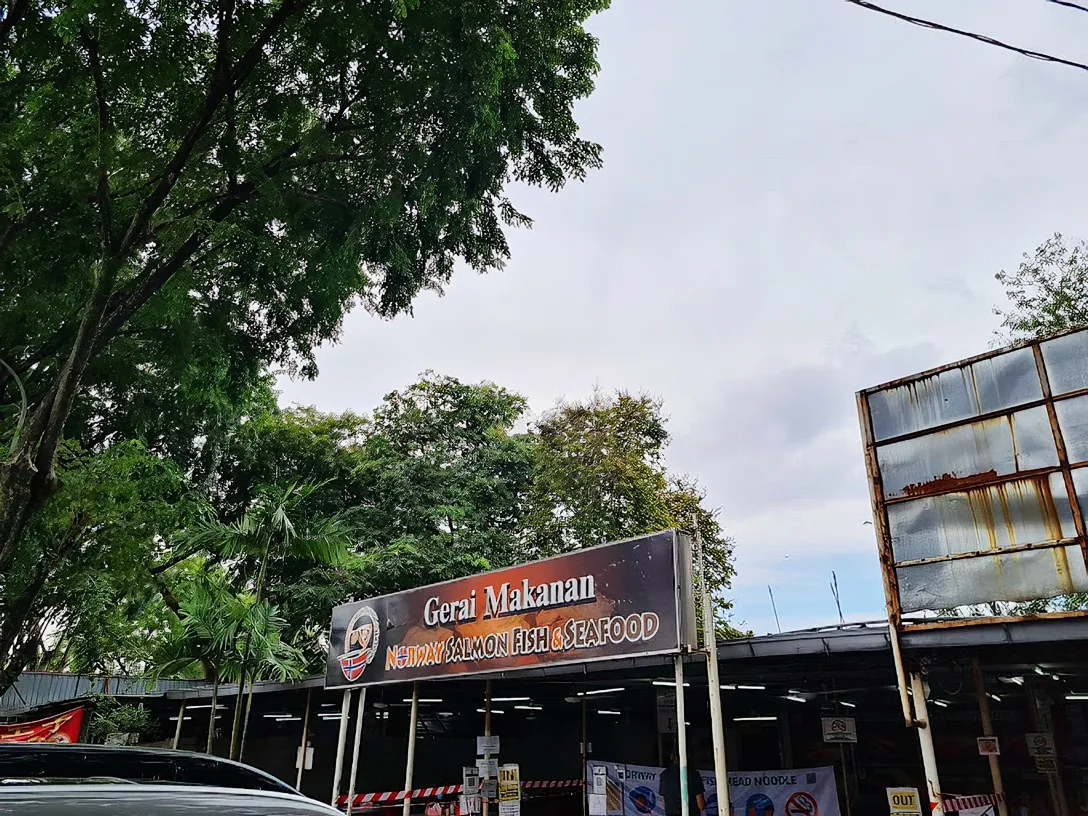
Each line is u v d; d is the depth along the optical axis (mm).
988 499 6551
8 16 8586
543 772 16891
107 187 9578
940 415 7000
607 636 7988
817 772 9828
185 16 9281
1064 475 6215
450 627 10367
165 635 16438
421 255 11680
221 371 13336
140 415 14773
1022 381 6625
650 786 10352
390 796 12250
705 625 7410
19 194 9594
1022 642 6027
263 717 17609
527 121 11172
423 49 9555
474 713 16656
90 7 7613
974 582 6430
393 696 14023
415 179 10039
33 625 14641
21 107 9469
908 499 6984
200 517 15125
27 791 1783
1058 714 11281
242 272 11938
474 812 10781
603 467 20484
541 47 10477
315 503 21703
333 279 11375
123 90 9734
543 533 21078
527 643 8984
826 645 7203
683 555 7543
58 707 16984
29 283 11227
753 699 12570
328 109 10758
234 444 19953
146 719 17297
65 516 11164
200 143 10320
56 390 8992
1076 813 10648
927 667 7625
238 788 2326
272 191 9969
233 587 20250
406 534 21344
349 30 9445
